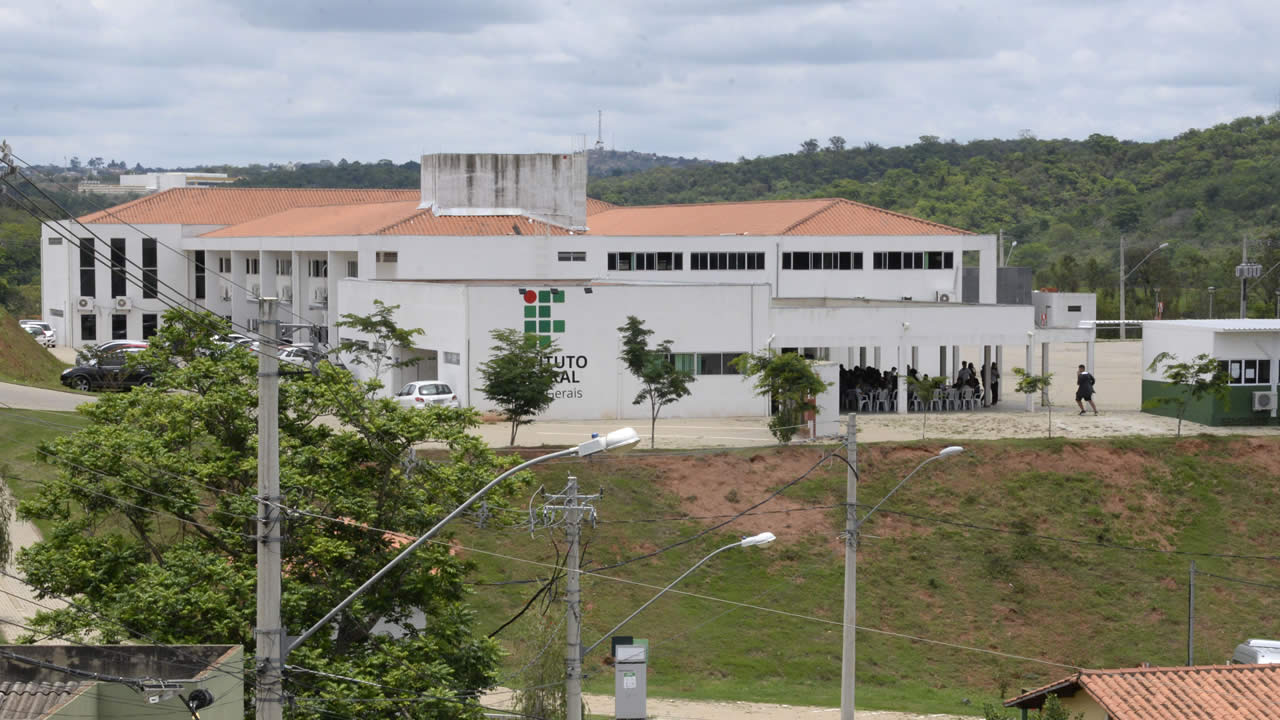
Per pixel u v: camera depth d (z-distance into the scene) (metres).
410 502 28.94
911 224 84.25
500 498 30.03
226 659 22.88
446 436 30.77
